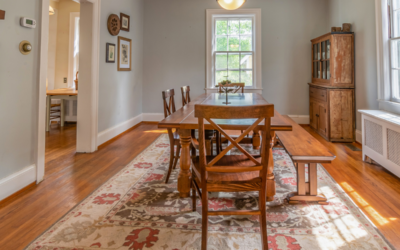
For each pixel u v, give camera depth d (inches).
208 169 59.4
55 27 249.9
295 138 102.4
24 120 94.4
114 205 83.0
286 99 225.9
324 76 183.5
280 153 142.8
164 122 78.2
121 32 188.2
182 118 85.0
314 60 208.2
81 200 86.6
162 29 233.8
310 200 84.0
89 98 144.0
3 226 70.5
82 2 141.5
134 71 217.5
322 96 177.9
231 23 228.2
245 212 59.2
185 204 84.0
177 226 71.0
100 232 67.8
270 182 83.0
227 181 60.1
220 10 225.3
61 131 202.1
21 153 93.3
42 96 102.5
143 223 72.4
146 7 233.8
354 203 83.0
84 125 144.8
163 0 231.5
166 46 234.4
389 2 129.6
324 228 69.3
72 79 253.0
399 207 80.1
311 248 60.9
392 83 130.0
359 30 158.6
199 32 230.2
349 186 96.5
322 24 217.9
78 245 62.2
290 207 81.4
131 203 84.6
